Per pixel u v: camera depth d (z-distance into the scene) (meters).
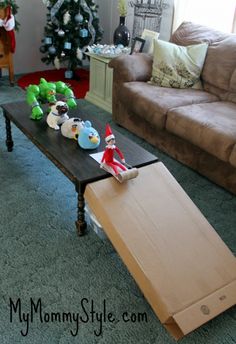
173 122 2.34
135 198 1.58
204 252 1.47
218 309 1.32
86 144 1.79
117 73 2.89
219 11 3.13
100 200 1.54
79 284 1.53
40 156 2.48
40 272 1.57
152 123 2.53
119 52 3.33
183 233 1.51
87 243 1.75
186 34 3.03
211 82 2.79
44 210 1.96
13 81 3.84
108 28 4.61
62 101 2.11
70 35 3.77
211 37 2.87
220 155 2.05
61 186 2.18
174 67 2.80
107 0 4.43
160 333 1.35
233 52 2.66
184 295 1.32
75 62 4.00
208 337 1.34
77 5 3.65
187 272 1.38
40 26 4.18
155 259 1.39
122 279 1.57
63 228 1.84
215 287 1.37
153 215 1.54
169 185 1.69
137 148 1.87
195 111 2.35
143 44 3.34
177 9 3.42
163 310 1.28
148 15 3.70
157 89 2.73
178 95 2.64
